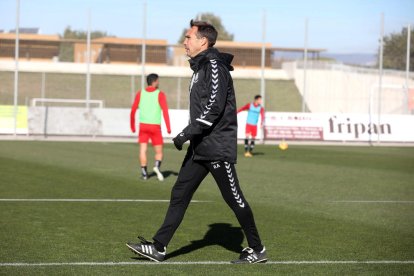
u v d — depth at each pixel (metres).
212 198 14.83
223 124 8.16
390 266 8.38
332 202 14.66
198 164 8.34
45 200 14.08
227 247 9.43
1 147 31.69
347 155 31.50
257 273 7.90
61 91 69.69
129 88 71.50
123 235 10.21
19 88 69.31
